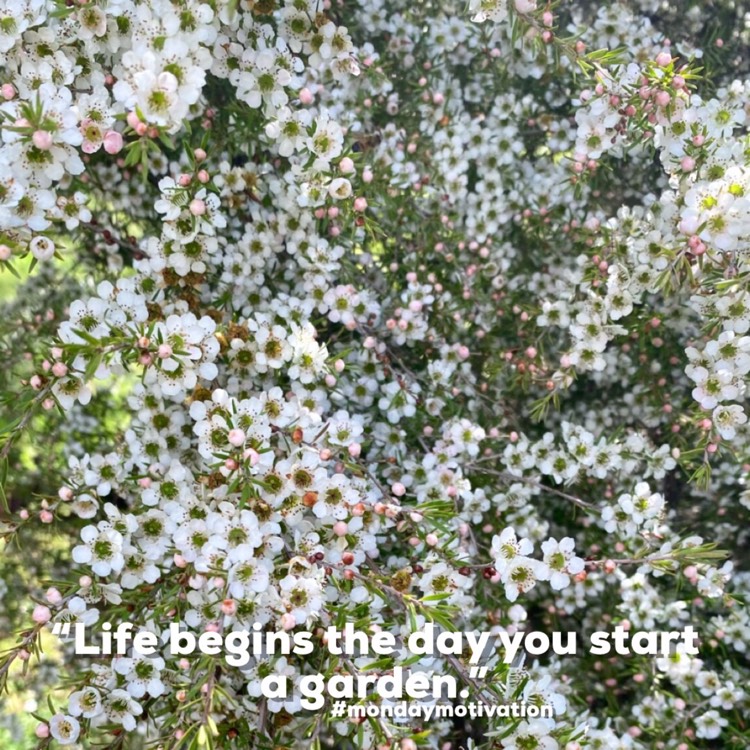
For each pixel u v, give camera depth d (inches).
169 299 129.1
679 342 159.5
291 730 105.6
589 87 136.0
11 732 174.9
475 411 157.1
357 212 124.1
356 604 99.3
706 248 108.7
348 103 153.6
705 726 141.6
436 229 156.9
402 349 155.9
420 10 165.6
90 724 100.3
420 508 103.3
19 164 96.2
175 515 101.3
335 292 135.4
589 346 137.5
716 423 120.9
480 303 161.0
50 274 167.9
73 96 110.3
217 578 92.4
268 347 116.6
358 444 108.6
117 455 116.8
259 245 135.1
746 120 134.3
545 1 138.6
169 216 115.0
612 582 160.4
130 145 93.2
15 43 105.2
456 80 166.2
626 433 165.5
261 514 98.8
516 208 163.9
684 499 180.7
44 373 102.0
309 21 120.3
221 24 116.4
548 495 170.2
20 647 96.7
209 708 84.7
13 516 140.7
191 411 102.3
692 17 168.6
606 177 158.6
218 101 139.6
